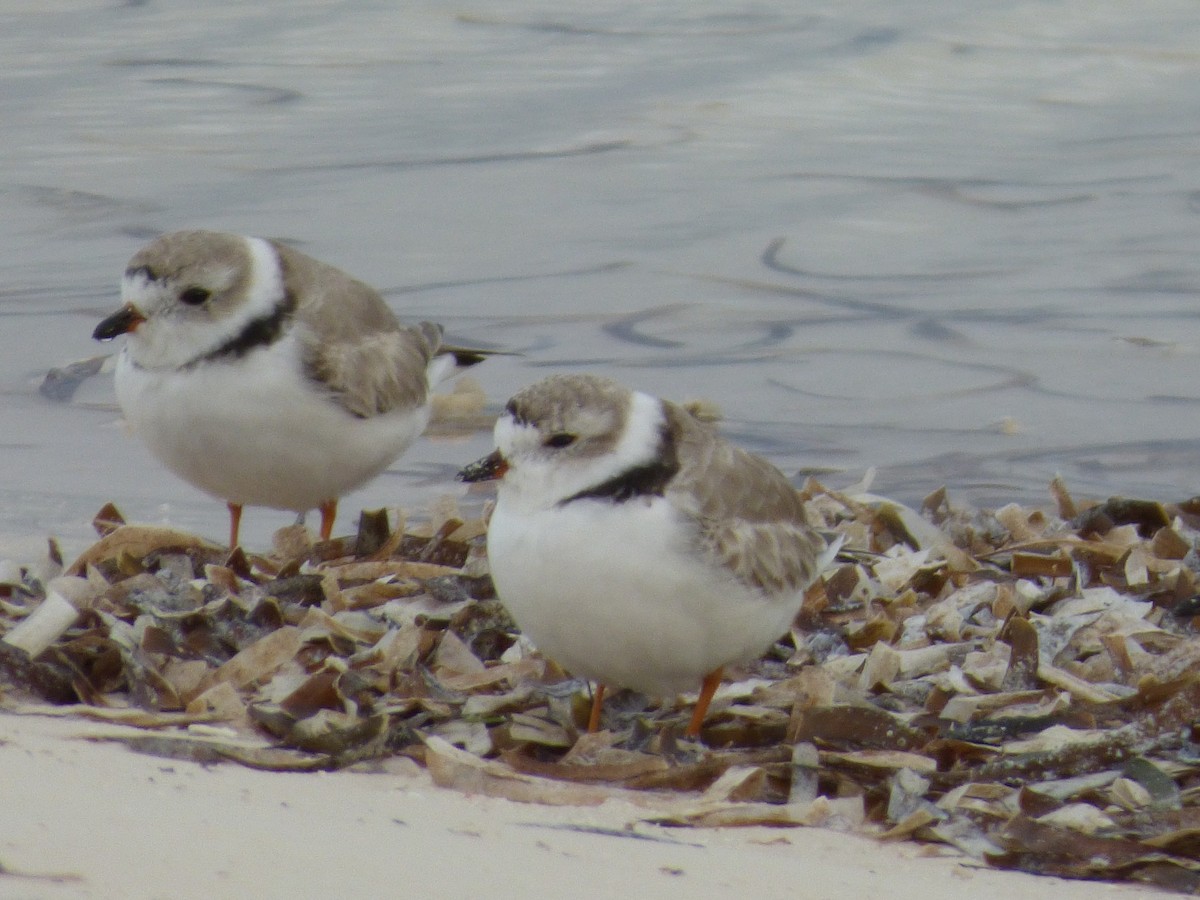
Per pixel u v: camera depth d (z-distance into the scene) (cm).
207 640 950
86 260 1967
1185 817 751
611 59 2981
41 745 731
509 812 730
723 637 823
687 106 2711
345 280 1162
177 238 1085
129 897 535
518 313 1825
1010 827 735
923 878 689
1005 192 2308
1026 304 1872
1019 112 2720
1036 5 3356
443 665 937
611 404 809
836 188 2312
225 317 1077
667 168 2403
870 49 3050
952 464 1432
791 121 2639
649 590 795
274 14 3322
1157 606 1066
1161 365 1681
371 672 906
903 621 1018
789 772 798
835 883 661
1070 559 1104
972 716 882
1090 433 1509
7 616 981
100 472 1385
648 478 805
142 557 1102
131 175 2306
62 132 2508
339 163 2383
